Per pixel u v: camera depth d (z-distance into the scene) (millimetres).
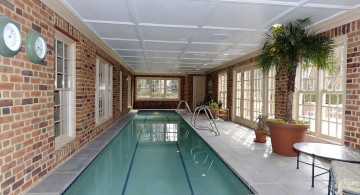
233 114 9242
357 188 2025
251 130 7199
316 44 3846
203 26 4344
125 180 3674
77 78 4406
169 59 8672
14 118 2387
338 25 3865
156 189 3328
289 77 4293
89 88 5059
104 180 3691
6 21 2121
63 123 4246
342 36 3791
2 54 2170
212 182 3594
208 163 4562
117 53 7426
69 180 2986
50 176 3104
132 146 5984
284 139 4250
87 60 4844
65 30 3674
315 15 3686
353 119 3564
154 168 4258
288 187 2914
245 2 3180
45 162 3062
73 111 4391
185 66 11062
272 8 3398
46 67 3037
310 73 4820
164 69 12734
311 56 3801
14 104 2385
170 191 3248
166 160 4754
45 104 3025
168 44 5926
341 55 4023
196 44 5891
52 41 3205
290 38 3809
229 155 4328
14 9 2361
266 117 5562
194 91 14250
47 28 3062
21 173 2518
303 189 2861
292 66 4098
